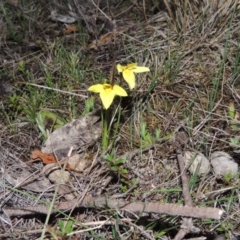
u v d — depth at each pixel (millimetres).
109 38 1271
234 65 1148
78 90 1139
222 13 1217
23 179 1003
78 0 1362
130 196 967
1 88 1162
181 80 1141
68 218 925
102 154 1019
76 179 999
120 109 1030
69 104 1114
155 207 906
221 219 936
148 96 1105
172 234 928
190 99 1106
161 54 1187
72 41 1278
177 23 1242
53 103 1120
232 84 1122
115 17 1338
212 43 1195
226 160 1003
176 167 1008
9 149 1055
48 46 1260
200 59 1177
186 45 1202
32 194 985
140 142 1032
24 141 1069
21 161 1033
